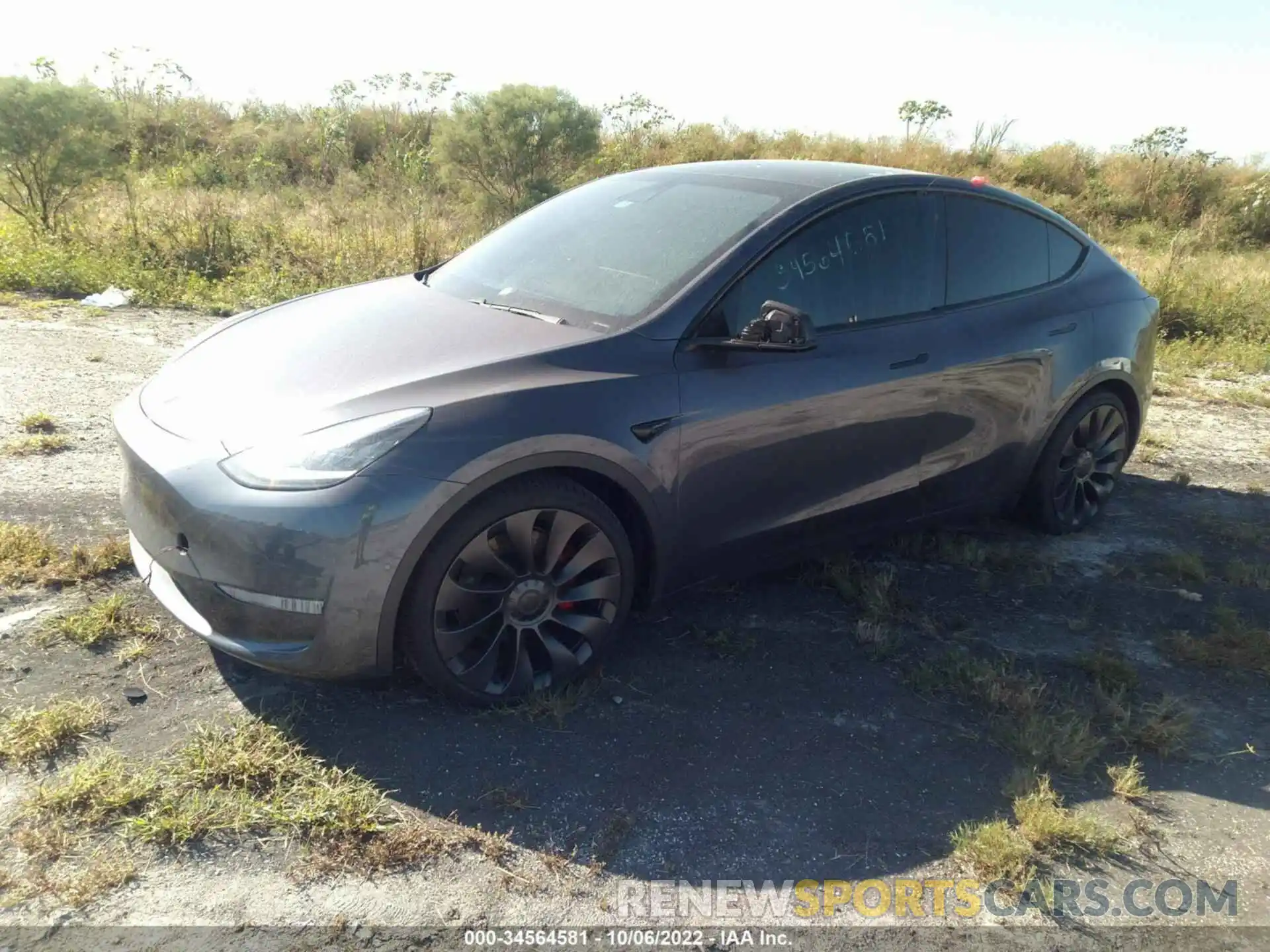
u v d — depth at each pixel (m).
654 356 3.37
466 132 15.54
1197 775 3.20
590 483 3.34
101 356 6.79
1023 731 3.27
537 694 3.22
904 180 4.19
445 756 2.96
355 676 2.98
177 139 18.23
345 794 2.74
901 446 4.04
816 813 2.87
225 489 2.85
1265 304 10.76
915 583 4.38
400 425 2.91
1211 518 5.34
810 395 3.65
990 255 4.45
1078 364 4.66
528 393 3.09
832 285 3.85
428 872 2.54
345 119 18.78
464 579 3.05
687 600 4.05
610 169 16.92
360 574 2.83
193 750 2.83
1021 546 4.90
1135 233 18.05
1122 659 3.87
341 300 4.05
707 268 3.60
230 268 9.93
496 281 4.01
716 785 2.95
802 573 4.32
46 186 11.02
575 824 2.74
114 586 3.72
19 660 3.24
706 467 3.46
